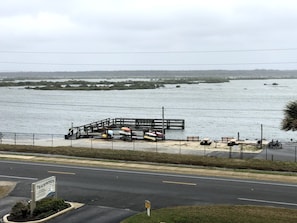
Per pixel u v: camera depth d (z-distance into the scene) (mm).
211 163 32031
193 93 168125
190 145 48250
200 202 21594
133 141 53438
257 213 19109
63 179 27359
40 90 189250
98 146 46188
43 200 20141
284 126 28453
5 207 21031
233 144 47750
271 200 21906
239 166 31078
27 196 23203
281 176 27875
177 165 32156
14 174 28984
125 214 19641
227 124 77750
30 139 56188
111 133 56688
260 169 30578
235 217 18422
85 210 20344
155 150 42594
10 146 40719
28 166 31906
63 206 20359
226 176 28062
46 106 112688
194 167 31219
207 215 18750
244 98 139000
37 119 86688
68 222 18375
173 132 67750
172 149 43594
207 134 65500
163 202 21672
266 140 53719
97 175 28578
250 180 26812
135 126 71000
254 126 74875
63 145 47031
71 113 97500
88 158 35312
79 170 30344
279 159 35938
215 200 21969
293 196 22719
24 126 75500
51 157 35812
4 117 89750
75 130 69438
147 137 54500
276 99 133750
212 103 120375
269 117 87812
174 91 184625
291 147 45219
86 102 124000
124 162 33406
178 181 26594
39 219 18516
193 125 76438
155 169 30578
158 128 70000
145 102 123938
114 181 26734
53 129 71750
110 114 95250
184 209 19938
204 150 42031
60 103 121188
